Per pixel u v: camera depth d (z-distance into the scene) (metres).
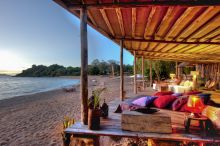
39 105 15.33
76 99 18.14
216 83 12.28
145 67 22.55
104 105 3.99
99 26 5.04
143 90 12.01
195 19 3.96
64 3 3.15
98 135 3.01
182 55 11.63
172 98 4.79
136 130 3.04
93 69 83.75
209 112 3.00
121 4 3.14
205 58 12.81
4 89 37.47
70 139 3.16
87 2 3.22
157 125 2.99
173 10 3.47
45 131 7.99
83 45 3.29
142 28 5.09
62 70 123.88
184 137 2.83
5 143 6.71
